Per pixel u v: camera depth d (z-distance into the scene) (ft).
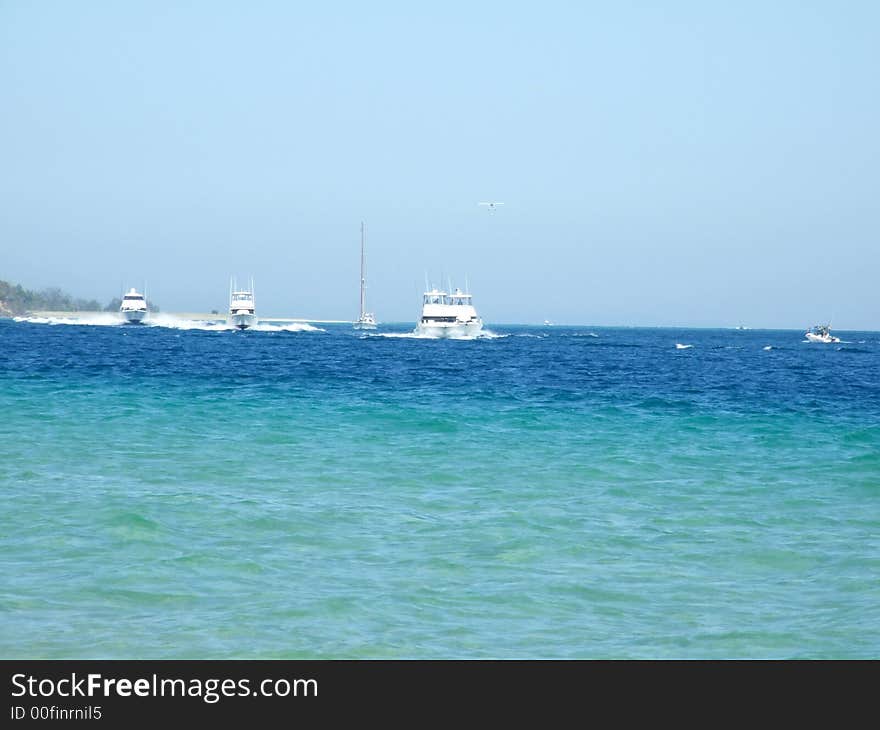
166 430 134.31
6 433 126.82
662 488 97.25
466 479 100.53
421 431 140.05
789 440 137.39
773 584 63.21
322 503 85.66
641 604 58.80
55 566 63.57
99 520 75.77
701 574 65.26
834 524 81.00
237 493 89.04
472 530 76.38
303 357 393.91
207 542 70.49
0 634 51.21
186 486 92.07
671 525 79.82
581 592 60.80
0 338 515.91
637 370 352.28
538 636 53.16
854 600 59.77
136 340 548.31
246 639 51.60
